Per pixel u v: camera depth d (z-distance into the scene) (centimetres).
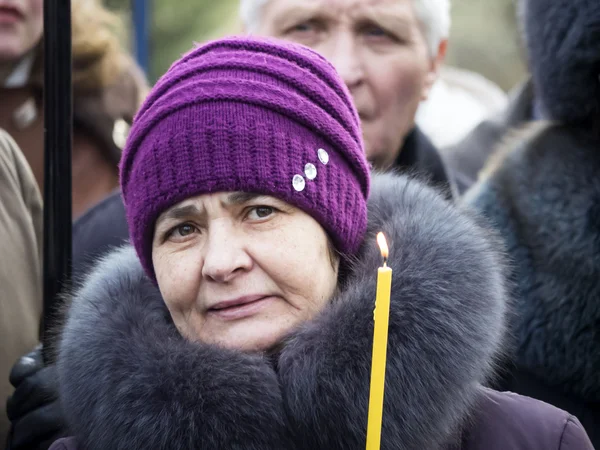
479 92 1498
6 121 811
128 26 1293
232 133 467
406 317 469
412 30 746
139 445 453
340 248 498
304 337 466
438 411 464
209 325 479
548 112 691
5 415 608
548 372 642
